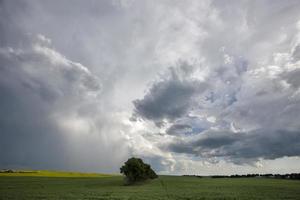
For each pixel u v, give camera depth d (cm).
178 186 8038
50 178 11556
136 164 9556
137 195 5038
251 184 8919
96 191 6066
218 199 4353
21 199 4241
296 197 4744
